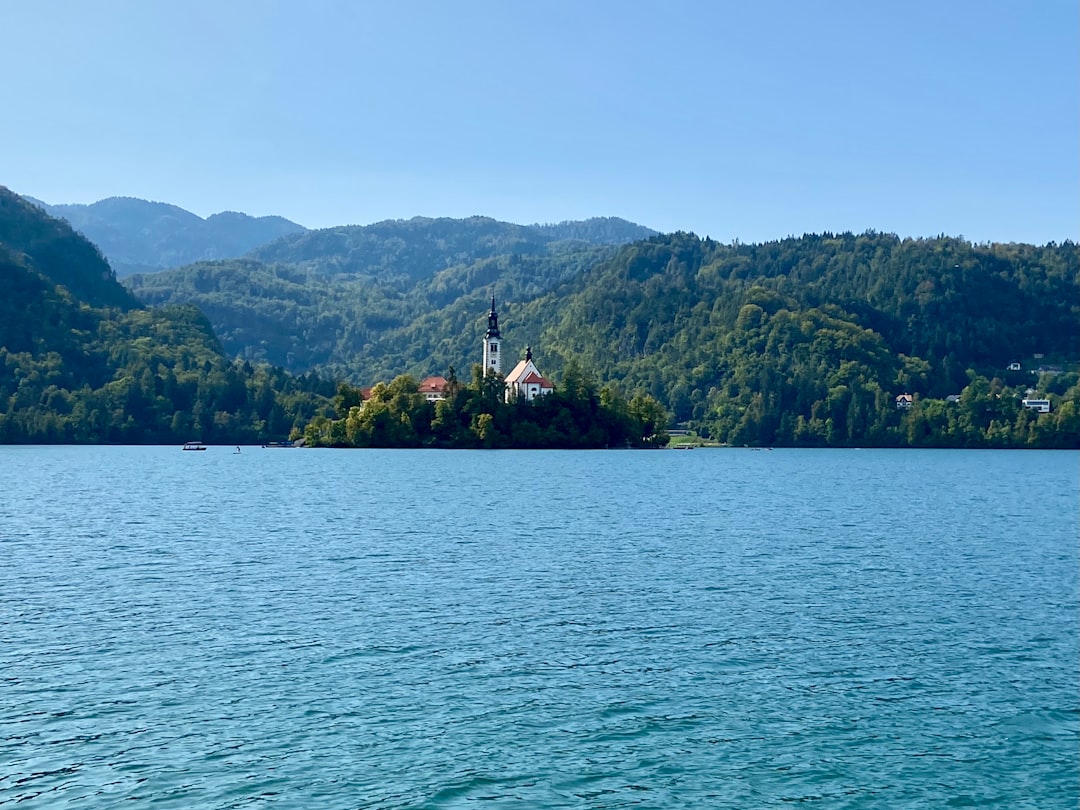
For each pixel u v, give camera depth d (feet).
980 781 123.54
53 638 175.42
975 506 455.63
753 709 144.87
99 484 537.24
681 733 135.85
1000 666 166.50
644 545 298.76
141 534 314.96
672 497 476.54
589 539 311.27
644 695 149.79
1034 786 122.52
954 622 196.85
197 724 135.44
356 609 200.75
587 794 118.42
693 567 258.16
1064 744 134.21
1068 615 203.92
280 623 188.03
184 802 114.32
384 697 146.82
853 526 363.35
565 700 147.02
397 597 213.05
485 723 137.80
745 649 174.70
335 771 122.31
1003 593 227.20
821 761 128.16
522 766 124.88
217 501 434.71
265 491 491.72
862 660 169.07
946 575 251.60
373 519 362.74
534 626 188.65
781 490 536.83
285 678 154.30
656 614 200.34
